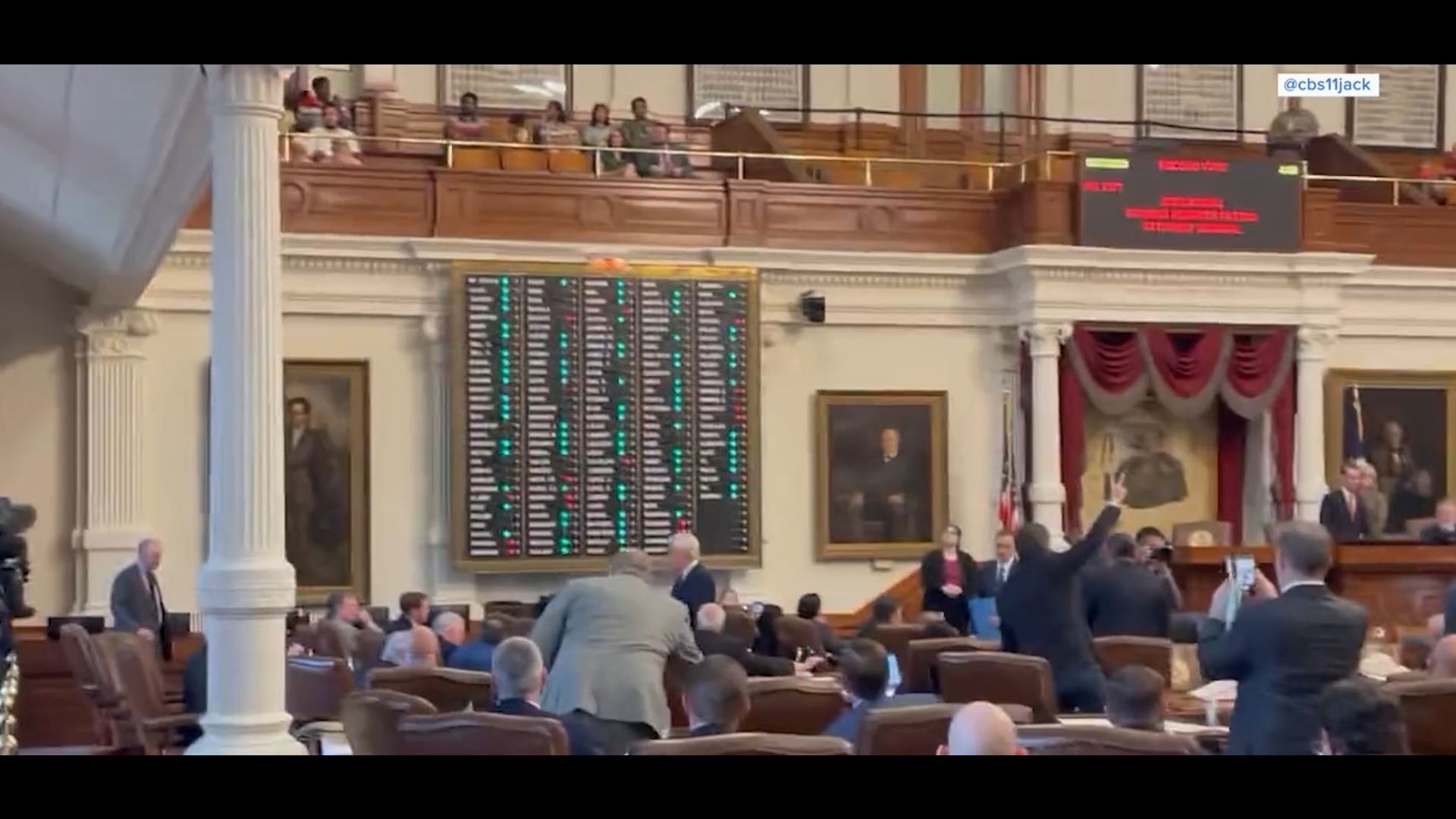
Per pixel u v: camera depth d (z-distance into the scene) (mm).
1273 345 16844
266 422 6914
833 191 16438
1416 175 20906
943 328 16766
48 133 9164
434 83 19250
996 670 7656
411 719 5723
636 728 7230
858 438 16531
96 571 14695
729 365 15828
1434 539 14492
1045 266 16109
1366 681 5832
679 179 16297
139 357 14898
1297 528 6098
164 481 14984
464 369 15180
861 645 7012
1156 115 21000
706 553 15750
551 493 15367
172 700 12141
